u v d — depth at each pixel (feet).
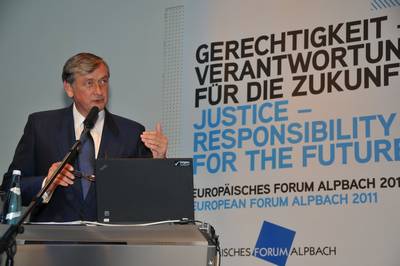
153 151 9.34
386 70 12.14
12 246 6.77
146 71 14.62
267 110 13.05
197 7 14.38
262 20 13.58
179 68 14.26
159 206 7.89
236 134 13.25
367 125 12.06
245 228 12.74
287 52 13.16
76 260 7.25
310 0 13.16
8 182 10.12
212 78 13.82
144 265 7.16
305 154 12.48
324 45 12.83
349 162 12.05
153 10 14.89
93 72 10.50
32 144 10.37
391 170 11.66
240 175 13.02
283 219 12.43
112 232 7.18
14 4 16.26
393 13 12.33
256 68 13.38
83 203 9.69
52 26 15.80
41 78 15.58
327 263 11.87
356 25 12.62
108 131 10.38
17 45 15.99
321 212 12.10
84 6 15.61
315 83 12.72
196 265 7.10
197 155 13.56
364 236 11.65
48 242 7.41
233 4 13.99
